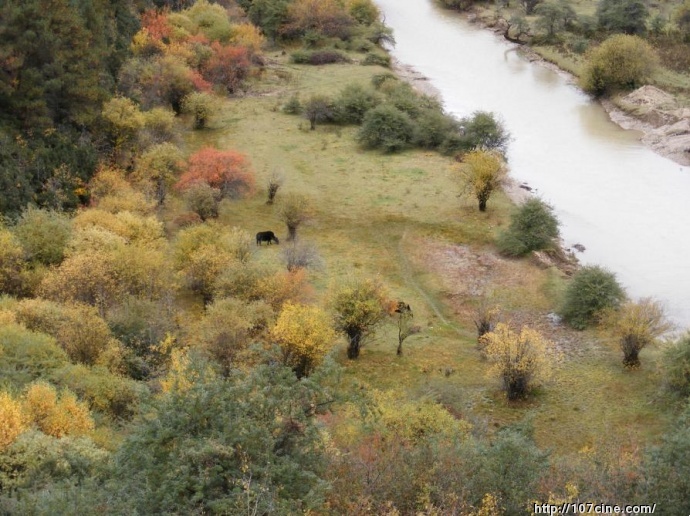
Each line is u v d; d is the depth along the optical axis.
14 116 62.03
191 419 19.97
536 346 41.50
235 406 20.28
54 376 34.31
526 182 74.31
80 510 18.95
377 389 38.78
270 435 19.64
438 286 56.12
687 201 70.44
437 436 27.44
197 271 50.06
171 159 66.69
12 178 56.50
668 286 56.31
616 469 23.52
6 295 44.06
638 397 41.44
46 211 54.97
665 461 22.84
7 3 60.91
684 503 21.30
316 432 20.70
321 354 40.00
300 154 78.44
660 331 44.09
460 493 21.34
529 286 55.34
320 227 63.75
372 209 66.75
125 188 62.00
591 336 48.59
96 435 29.16
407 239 62.19
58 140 63.03
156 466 19.06
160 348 40.88
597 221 66.56
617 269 58.72
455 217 65.31
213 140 81.19
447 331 50.41
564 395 42.22
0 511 19.59
